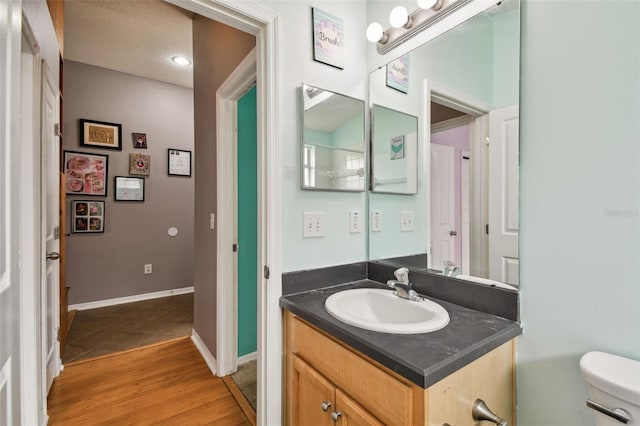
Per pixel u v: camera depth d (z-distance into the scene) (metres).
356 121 1.55
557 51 0.92
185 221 4.14
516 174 1.03
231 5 1.15
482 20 1.13
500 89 1.08
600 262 0.84
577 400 0.88
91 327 2.90
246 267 2.29
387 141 1.53
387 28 1.49
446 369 0.74
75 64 3.37
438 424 0.74
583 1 0.87
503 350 0.96
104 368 2.16
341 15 1.49
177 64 3.43
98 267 3.53
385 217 1.54
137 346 2.52
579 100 0.88
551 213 0.94
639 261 0.78
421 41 1.36
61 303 2.32
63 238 2.36
